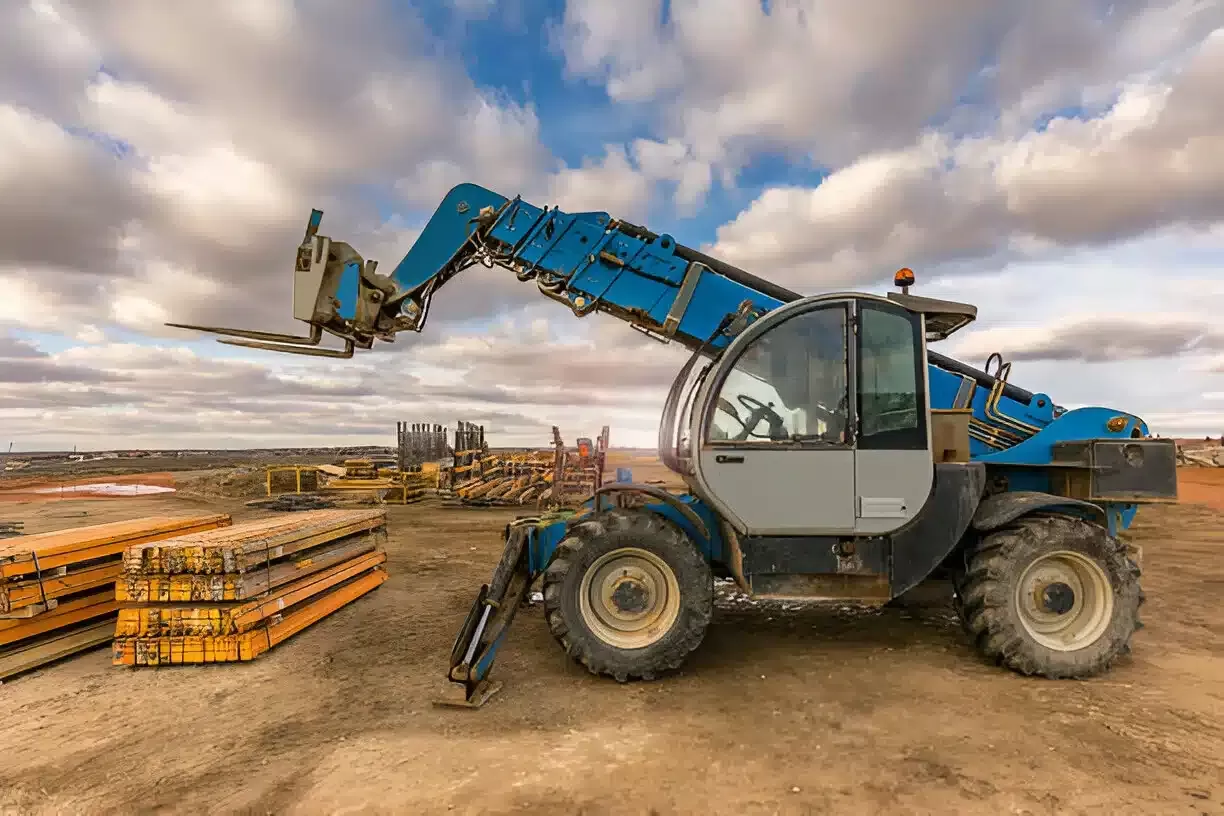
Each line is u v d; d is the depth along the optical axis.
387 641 5.47
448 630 5.80
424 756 3.40
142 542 5.66
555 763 3.31
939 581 5.29
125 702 4.22
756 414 4.57
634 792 3.02
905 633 5.55
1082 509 4.77
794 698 4.14
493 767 3.27
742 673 4.61
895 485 4.48
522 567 4.87
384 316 5.98
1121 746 3.42
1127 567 4.51
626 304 5.53
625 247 5.59
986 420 5.35
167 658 4.85
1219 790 2.98
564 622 4.43
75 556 5.04
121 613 4.85
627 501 5.00
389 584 7.74
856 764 3.26
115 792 3.11
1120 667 4.64
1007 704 3.99
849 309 4.60
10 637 4.67
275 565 5.46
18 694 4.37
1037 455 5.10
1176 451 4.80
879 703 4.04
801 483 4.50
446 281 6.09
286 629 5.45
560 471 15.73
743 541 4.55
